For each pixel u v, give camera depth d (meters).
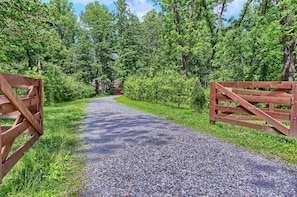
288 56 8.79
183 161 3.12
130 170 2.81
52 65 15.98
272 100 4.21
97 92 31.39
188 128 5.44
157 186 2.36
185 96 9.95
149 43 32.69
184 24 14.84
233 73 11.19
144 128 5.53
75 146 3.96
